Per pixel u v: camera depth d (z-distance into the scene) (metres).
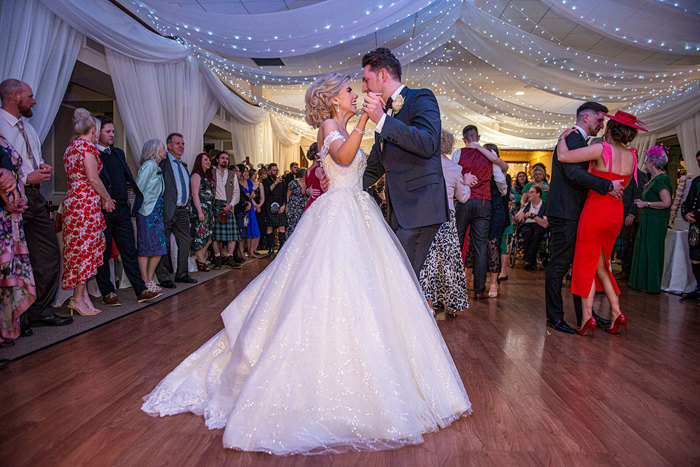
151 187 4.19
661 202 4.96
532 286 5.41
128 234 3.90
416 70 8.72
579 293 3.07
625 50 7.48
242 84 8.68
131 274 3.93
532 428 1.67
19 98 2.90
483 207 4.27
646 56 7.64
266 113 9.93
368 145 13.22
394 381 1.55
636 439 1.60
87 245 3.26
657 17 5.14
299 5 6.19
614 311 3.15
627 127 2.92
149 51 5.20
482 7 6.27
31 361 2.37
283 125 11.66
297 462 1.40
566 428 1.68
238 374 1.70
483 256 4.40
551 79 7.12
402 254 1.91
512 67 7.11
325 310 1.60
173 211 4.91
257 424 1.48
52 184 5.53
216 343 1.96
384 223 1.92
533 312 3.85
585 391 2.07
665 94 7.69
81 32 4.23
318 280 1.64
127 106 5.01
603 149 2.90
